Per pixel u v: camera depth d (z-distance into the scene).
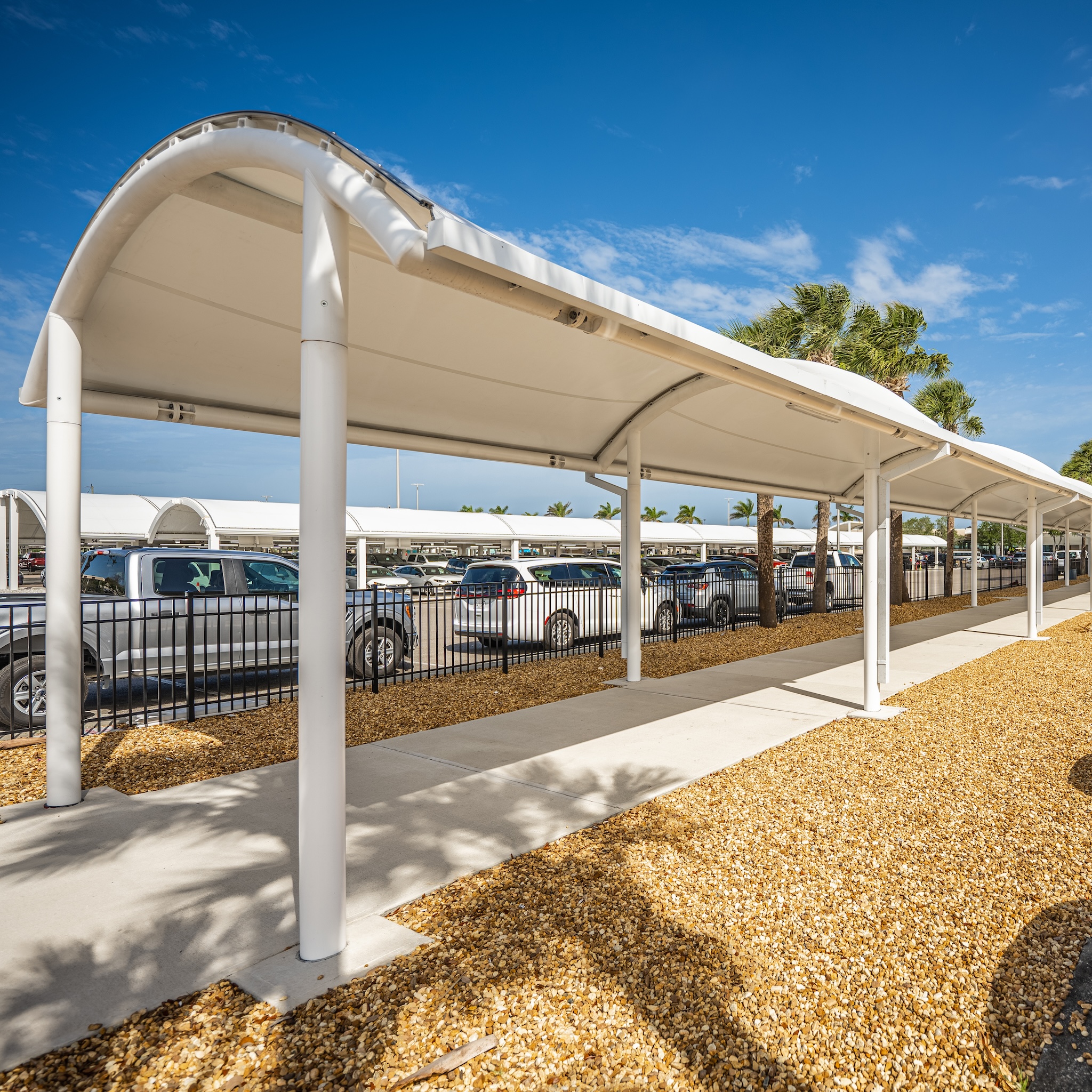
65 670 4.98
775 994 2.84
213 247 4.51
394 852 4.19
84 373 5.54
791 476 12.44
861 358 18.25
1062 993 2.86
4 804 5.09
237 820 4.72
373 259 4.63
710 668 10.56
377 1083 2.38
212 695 9.05
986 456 8.66
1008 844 4.28
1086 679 9.50
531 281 3.19
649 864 4.01
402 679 9.68
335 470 3.18
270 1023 2.68
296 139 3.26
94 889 3.75
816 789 5.26
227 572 9.08
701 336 4.22
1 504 23.67
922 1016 2.72
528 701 8.34
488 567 12.62
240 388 6.02
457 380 6.57
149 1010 2.76
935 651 12.29
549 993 2.85
